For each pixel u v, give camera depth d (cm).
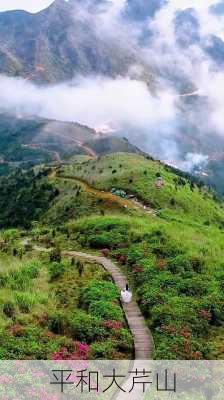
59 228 8206
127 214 10256
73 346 3027
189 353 2962
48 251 6256
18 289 4294
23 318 3412
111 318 3525
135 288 4378
